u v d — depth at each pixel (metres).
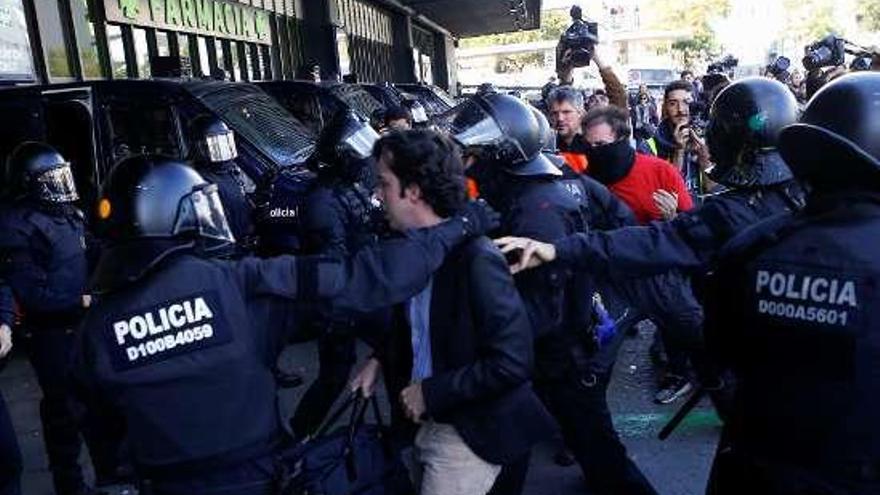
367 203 4.00
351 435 2.14
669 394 4.64
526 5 31.05
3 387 5.66
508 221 2.81
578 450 3.12
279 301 1.86
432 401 2.07
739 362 1.76
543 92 6.34
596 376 3.08
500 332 2.05
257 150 6.87
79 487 3.71
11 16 9.12
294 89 10.60
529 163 2.86
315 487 1.98
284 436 1.94
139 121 6.73
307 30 20.38
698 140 5.59
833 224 1.59
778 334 1.63
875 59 6.93
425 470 2.26
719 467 1.80
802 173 1.66
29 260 3.49
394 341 2.31
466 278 2.08
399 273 1.92
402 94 13.91
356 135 4.00
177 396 1.76
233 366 1.79
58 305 3.55
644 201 4.23
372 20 26.22
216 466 1.78
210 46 15.06
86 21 11.05
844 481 1.56
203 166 5.20
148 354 1.76
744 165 2.28
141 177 1.84
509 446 2.16
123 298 1.80
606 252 2.38
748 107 2.23
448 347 2.11
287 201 6.04
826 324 1.55
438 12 31.62
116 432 1.93
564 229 2.79
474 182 2.91
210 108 6.86
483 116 2.82
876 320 1.50
